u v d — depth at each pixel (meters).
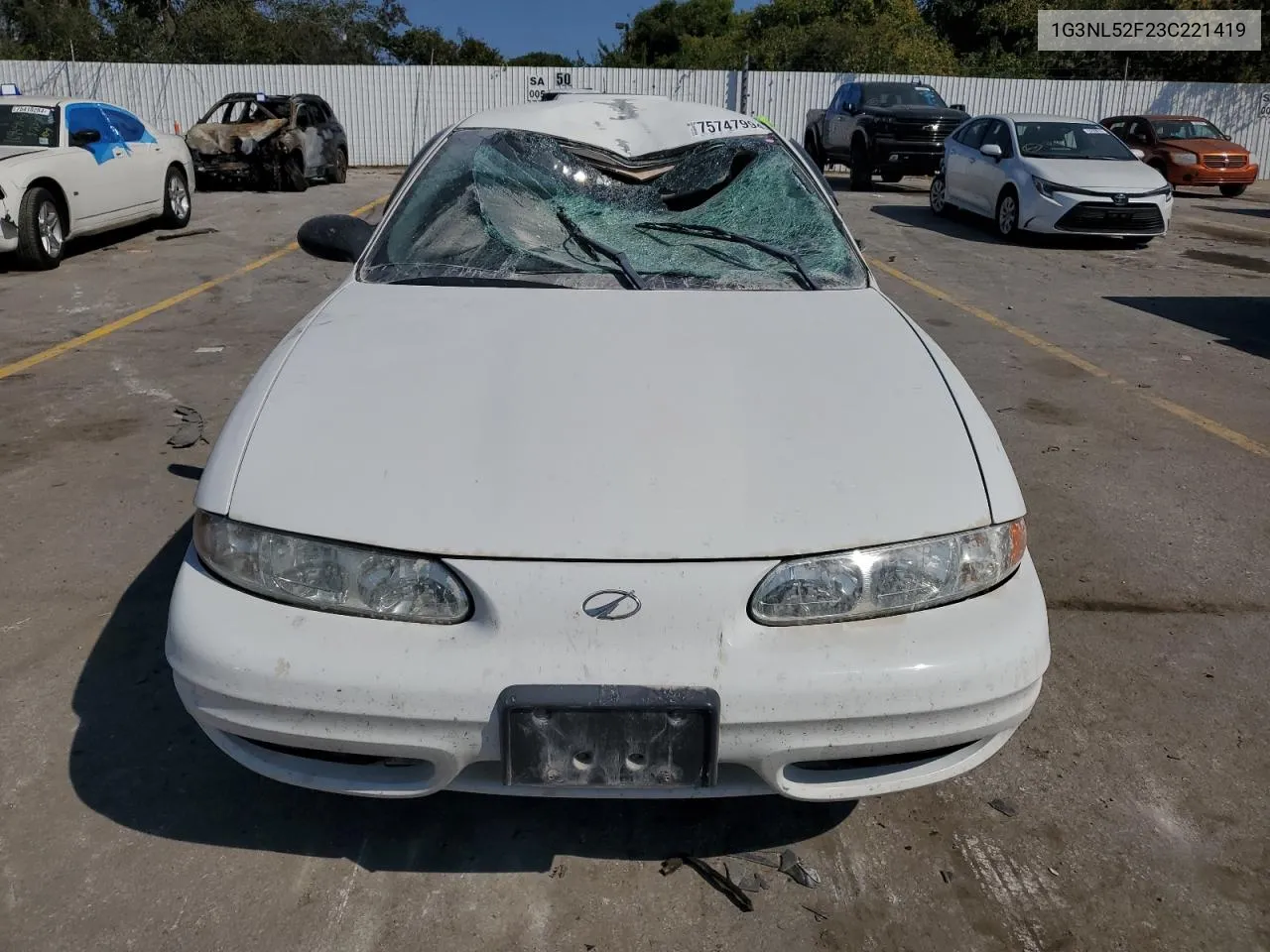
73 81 22.42
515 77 22.72
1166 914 2.06
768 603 1.81
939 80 23.30
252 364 5.84
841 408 2.13
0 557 3.44
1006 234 11.41
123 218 10.02
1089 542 3.75
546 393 2.12
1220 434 4.98
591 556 1.79
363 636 1.80
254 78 22.48
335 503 1.88
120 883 2.07
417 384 2.16
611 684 1.75
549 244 2.86
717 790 1.89
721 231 2.97
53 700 2.66
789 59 27.77
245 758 1.95
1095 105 23.52
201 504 1.96
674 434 2.01
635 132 3.26
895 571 1.86
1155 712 2.73
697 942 1.97
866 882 2.13
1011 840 2.26
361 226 3.22
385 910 2.02
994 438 2.14
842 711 1.79
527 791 1.83
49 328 6.67
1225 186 17.98
